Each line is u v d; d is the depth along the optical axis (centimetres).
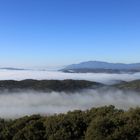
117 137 1188
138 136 1199
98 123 1232
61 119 1350
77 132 1301
